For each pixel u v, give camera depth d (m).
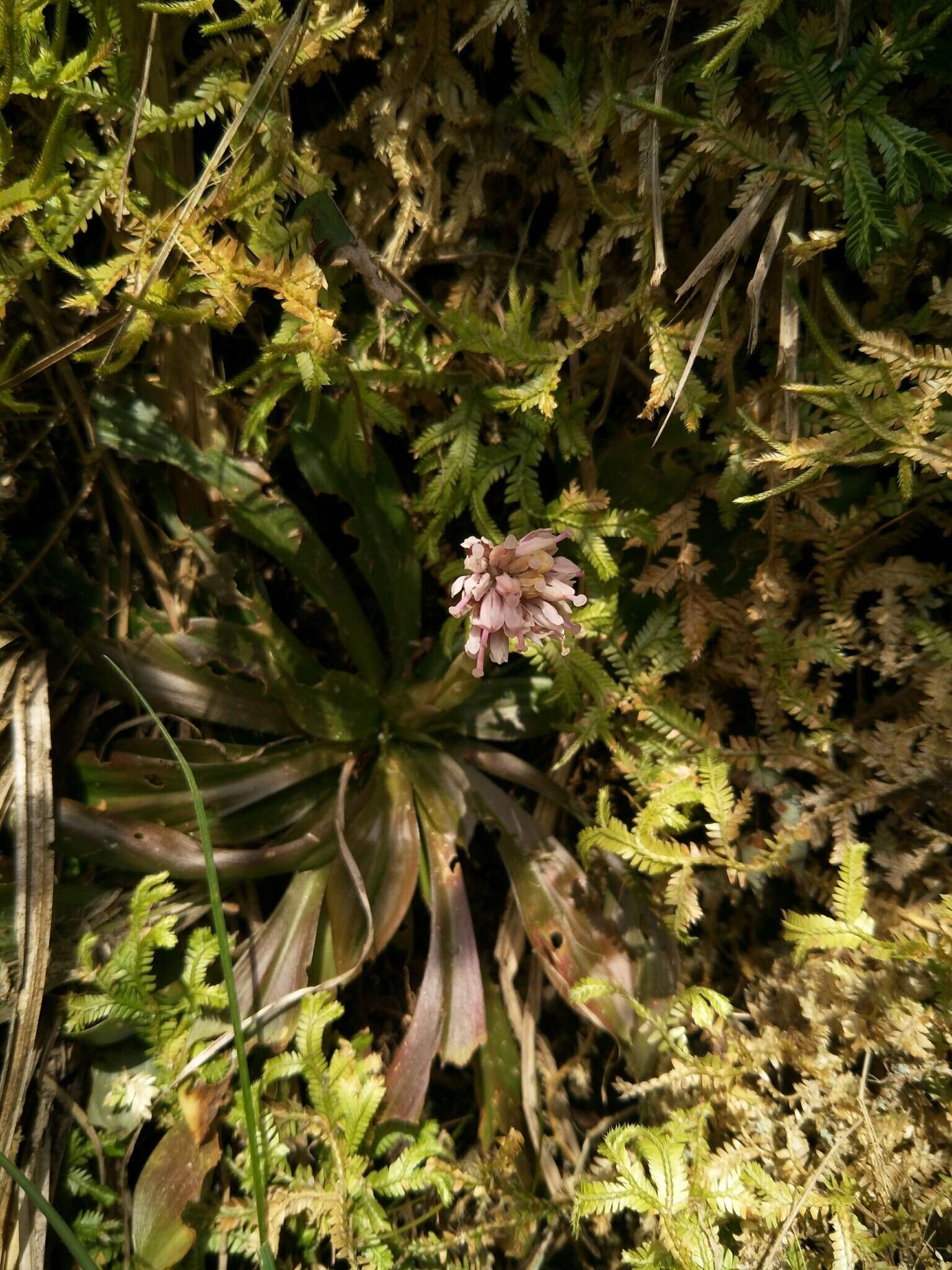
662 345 0.27
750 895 0.30
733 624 0.29
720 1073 0.26
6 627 0.28
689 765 0.29
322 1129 0.26
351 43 0.27
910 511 0.27
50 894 0.26
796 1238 0.24
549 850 0.29
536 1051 0.30
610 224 0.27
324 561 0.30
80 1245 0.21
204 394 0.29
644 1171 0.27
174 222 0.25
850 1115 0.25
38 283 0.28
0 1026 0.26
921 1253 0.24
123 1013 0.26
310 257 0.26
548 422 0.29
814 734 0.28
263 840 0.31
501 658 0.24
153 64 0.26
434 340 0.29
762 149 0.25
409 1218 0.28
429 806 0.30
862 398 0.25
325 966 0.29
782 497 0.27
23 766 0.27
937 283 0.25
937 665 0.27
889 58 0.24
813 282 0.27
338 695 0.30
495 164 0.28
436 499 0.29
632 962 0.28
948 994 0.25
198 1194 0.26
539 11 0.26
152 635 0.29
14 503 0.28
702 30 0.26
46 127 0.27
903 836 0.28
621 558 0.30
